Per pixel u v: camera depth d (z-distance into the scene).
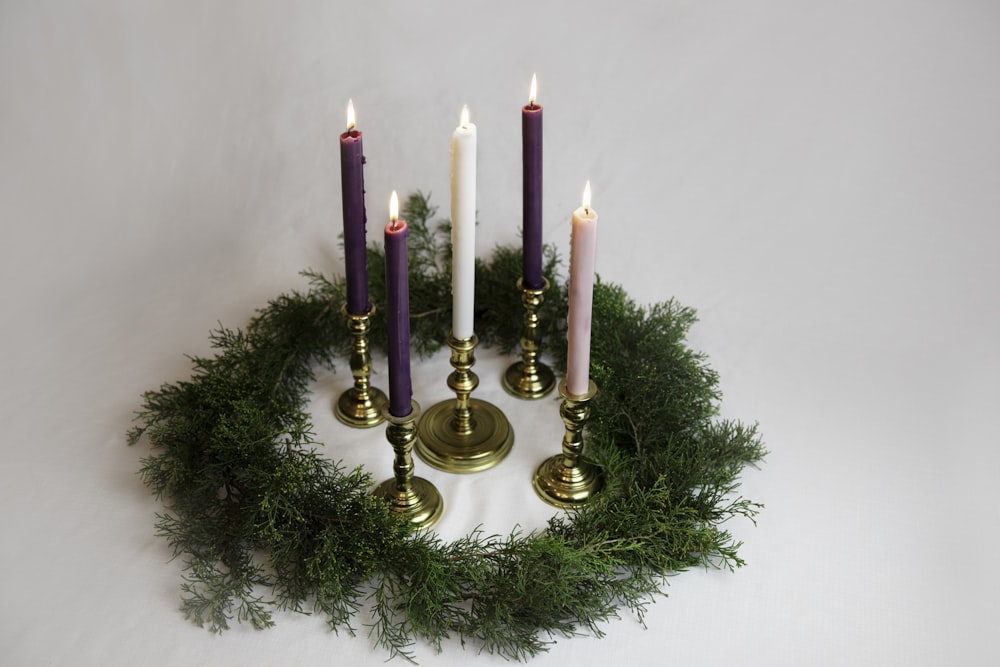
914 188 1.89
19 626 1.33
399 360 1.32
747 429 1.54
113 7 1.92
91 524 1.43
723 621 1.34
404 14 1.97
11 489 1.47
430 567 1.30
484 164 1.95
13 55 1.92
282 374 1.57
